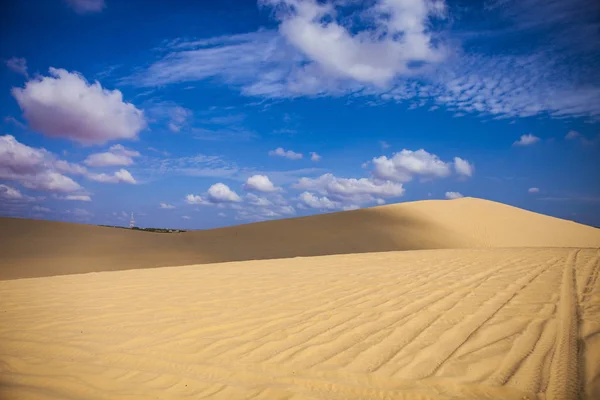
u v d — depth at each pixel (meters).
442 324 4.87
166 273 10.48
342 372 3.70
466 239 36.22
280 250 28.61
